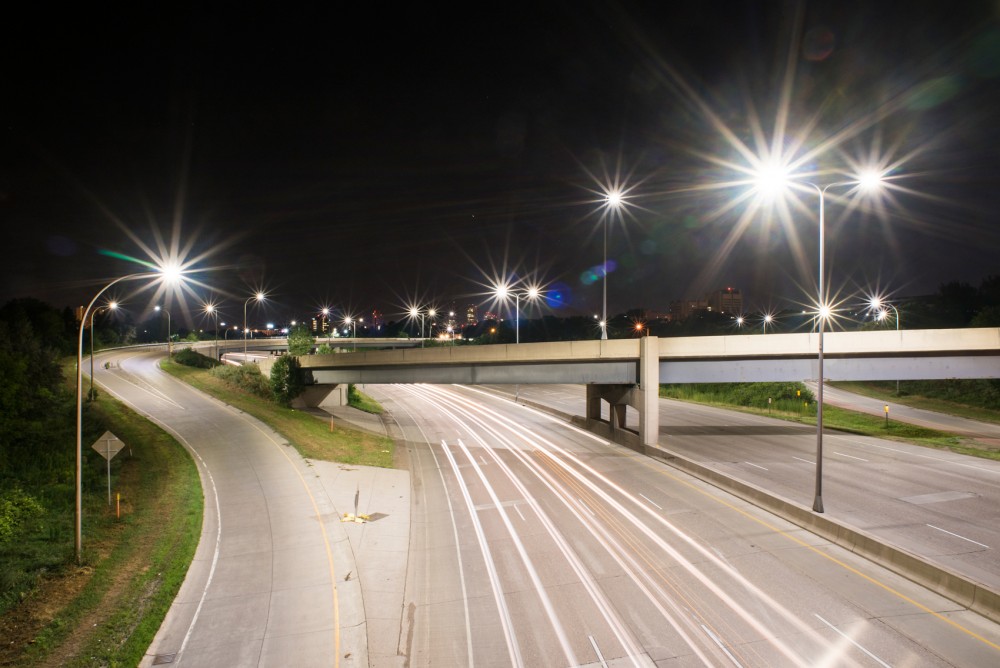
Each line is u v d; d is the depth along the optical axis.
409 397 77.94
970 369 36.44
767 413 56.88
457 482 31.70
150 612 16.47
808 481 29.34
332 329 193.50
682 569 18.69
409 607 17.00
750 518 23.67
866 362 37.25
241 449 36.75
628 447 40.81
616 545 21.08
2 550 19.97
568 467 34.69
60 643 14.70
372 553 21.16
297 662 14.20
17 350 51.19
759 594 16.72
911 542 20.14
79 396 19.48
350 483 30.64
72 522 23.02
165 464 33.19
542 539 22.05
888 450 37.66
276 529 23.23
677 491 28.22
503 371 43.84
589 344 40.28
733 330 118.88
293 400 58.38
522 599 17.09
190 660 14.28
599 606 16.39
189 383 64.06
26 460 32.19
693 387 72.94
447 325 183.62
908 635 14.26
